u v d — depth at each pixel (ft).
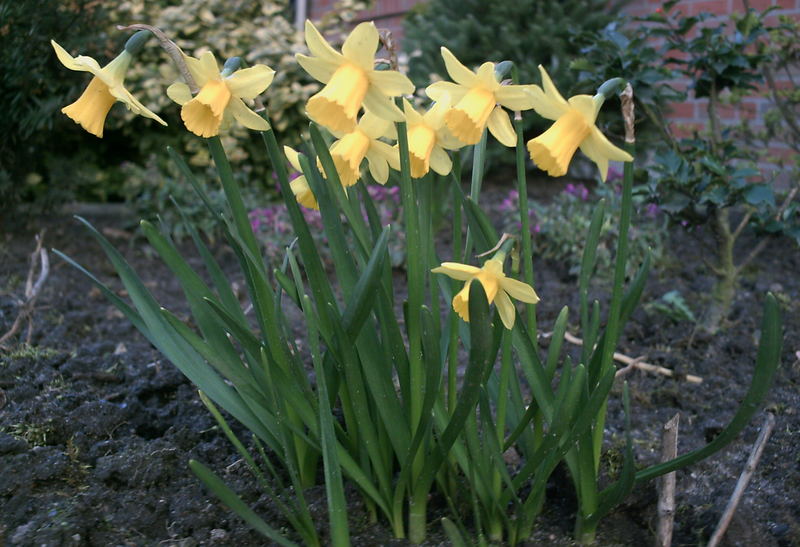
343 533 2.00
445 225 5.86
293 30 6.95
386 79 1.77
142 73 6.35
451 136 1.93
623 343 3.81
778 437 2.87
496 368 3.29
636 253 4.79
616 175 5.92
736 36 3.87
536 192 6.96
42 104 5.34
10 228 5.84
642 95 3.54
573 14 6.79
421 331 2.08
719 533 2.24
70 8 5.68
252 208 5.87
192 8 6.82
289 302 4.40
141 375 3.26
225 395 2.32
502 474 2.10
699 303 4.34
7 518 2.25
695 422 3.03
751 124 5.89
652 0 6.68
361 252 2.22
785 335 3.78
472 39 7.06
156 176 6.16
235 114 1.93
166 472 2.47
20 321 3.50
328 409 1.96
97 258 5.41
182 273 2.19
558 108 1.76
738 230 3.81
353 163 1.93
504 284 1.82
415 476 2.22
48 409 2.70
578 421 1.98
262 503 2.35
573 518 2.37
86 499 2.31
